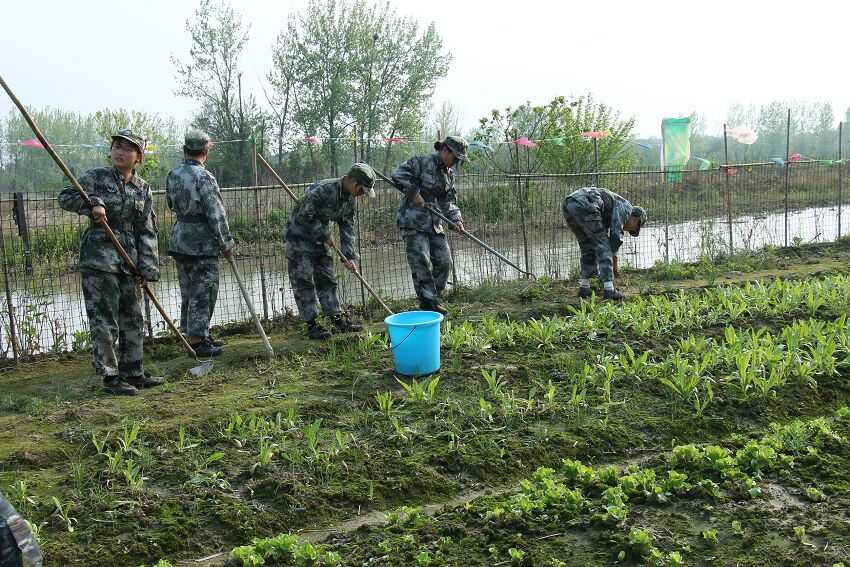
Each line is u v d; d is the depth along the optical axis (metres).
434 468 5.14
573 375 6.67
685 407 6.14
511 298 10.37
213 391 6.79
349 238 8.35
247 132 26.56
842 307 8.94
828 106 62.16
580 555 3.98
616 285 11.12
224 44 26.70
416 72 29.27
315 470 5.04
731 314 8.73
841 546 3.96
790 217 19.67
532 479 5.06
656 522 4.28
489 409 5.90
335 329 8.59
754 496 4.53
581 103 22.20
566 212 9.87
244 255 14.03
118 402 6.49
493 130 19.31
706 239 13.42
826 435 5.30
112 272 6.56
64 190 6.37
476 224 13.20
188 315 7.70
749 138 13.54
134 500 4.62
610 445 5.52
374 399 6.41
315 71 27.86
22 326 8.21
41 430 5.86
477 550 4.05
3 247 8.05
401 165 8.77
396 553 4.02
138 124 19.28
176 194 7.51
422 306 9.02
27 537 2.65
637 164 22.92
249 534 4.38
